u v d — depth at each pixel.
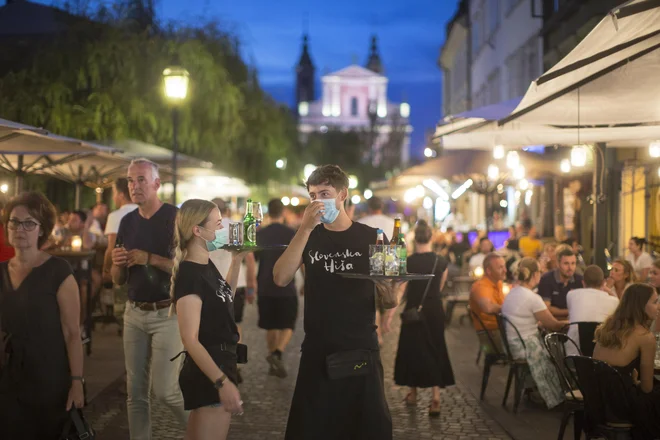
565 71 6.63
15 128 7.71
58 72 21.81
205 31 27.44
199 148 24.05
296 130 38.94
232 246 4.96
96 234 14.48
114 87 21.73
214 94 23.77
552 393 8.82
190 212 4.82
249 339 14.45
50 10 28.36
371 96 115.88
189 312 4.70
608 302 8.66
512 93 32.56
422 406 9.30
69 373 5.02
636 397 6.32
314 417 4.98
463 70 50.03
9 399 4.91
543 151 20.70
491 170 14.62
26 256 4.98
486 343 9.61
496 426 8.38
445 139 10.30
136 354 6.44
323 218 4.91
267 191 30.17
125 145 18.53
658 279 9.00
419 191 23.47
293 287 10.79
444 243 22.97
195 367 4.79
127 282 6.49
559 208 24.38
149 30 23.86
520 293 9.05
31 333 4.92
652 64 6.95
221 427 4.83
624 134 9.93
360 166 84.94
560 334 7.43
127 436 7.62
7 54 24.53
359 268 5.06
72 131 21.08
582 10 21.56
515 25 31.86
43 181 22.19
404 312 8.98
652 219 16.39
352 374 4.96
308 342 5.07
